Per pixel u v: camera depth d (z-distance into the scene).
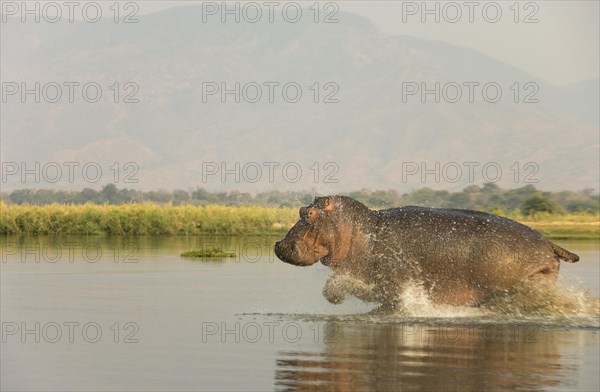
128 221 104.56
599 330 29.67
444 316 32.47
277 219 107.88
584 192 193.00
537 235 33.47
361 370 23.38
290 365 24.12
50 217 105.25
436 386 21.64
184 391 21.44
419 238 33.00
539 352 25.78
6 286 42.91
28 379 22.83
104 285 43.41
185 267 53.91
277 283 44.50
